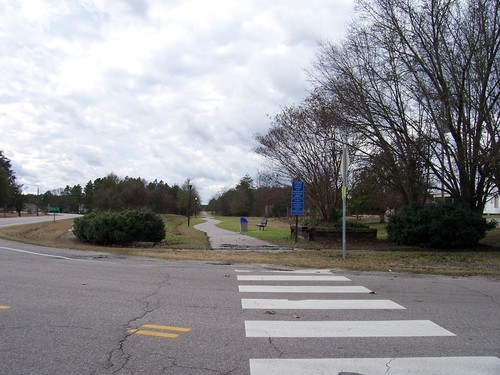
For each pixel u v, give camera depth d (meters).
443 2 17.17
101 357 4.52
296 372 4.16
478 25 16.83
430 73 17.17
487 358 4.58
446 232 16.59
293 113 24.78
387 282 9.37
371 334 5.41
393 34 17.86
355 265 12.02
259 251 16.03
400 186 19.41
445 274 10.70
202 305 6.92
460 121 17.33
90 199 129.88
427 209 17.11
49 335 5.24
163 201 101.25
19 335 5.23
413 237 17.33
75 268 11.12
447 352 4.76
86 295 7.61
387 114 18.28
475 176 18.31
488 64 16.70
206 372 4.15
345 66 18.88
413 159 18.14
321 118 19.95
